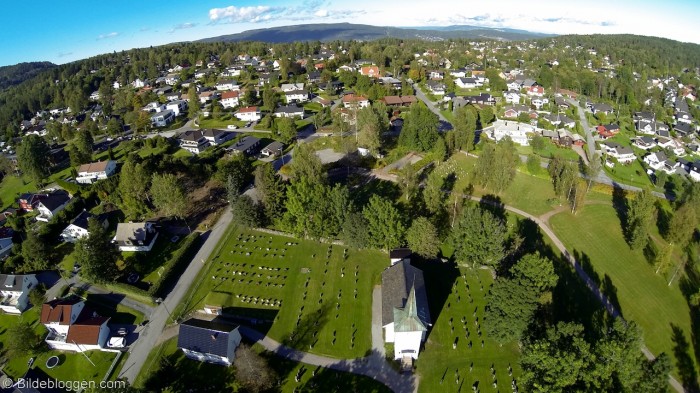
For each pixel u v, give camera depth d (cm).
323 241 10581
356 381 6938
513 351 7381
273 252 10288
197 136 17112
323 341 7719
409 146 15425
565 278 9356
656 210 11775
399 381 6919
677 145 18850
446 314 8212
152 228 11162
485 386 6775
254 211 10725
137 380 7162
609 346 5716
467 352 7381
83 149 16888
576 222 11569
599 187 13425
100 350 7819
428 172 14250
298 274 9488
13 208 13725
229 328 7556
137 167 12338
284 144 17075
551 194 13012
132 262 10138
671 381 7119
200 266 9912
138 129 19850
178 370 7300
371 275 9338
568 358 5706
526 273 7325
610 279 9388
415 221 9219
